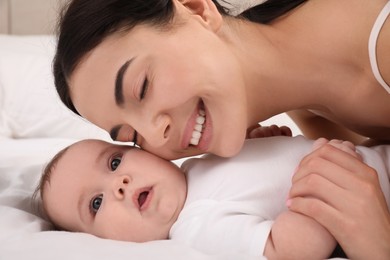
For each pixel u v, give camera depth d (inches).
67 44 43.8
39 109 88.0
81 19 43.2
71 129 87.1
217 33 46.0
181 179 45.9
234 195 42.4
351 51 45.9
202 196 43.4
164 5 43.9
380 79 45.4
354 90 47.4
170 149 45.1
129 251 35.6
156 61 41.9
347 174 37.8
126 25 42.5
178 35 43.1
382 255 36.3
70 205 46.6
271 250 38.0
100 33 42.5
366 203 36.7
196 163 47.4
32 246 37.1
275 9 49.7
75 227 46.8
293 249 37.4
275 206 42.7
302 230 37.4
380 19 44.5
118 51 42.1
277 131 53.4
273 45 47.9
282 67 47.6
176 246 36.9
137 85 41.5
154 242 38.7
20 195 52.3
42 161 64.3
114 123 43.9
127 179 44.9
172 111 42.4
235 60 44.5
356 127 51.6
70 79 44.4
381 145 49.7
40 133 87.4
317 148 42.0
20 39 100.3
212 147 44.5
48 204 47.9
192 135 43.9
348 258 37.8
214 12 46.1
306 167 39.4
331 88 48.3
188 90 41.9
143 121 42.3
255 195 42.2
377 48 44.6
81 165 47.3
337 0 48.1
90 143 48.9
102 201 45.2
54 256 34.5
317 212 37.2
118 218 44.1
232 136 44.0
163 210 44.1
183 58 42.3
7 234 42.2
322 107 51.3
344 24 46.4
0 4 111.1
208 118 43.7
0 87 90.0
